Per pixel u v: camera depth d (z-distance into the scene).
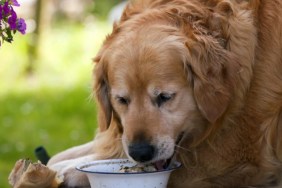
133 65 6.25
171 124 6.23
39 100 18.20
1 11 5.86
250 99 6.60
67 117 16.28
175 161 6.61
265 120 6.66
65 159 7.99
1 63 21.78
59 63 22.02
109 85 6.66
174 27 6.42
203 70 6.26
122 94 6.34
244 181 6.88
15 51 22.05
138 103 6.24
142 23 6.51
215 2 6.62
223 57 6.32
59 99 18.11
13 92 19.53
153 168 6.27
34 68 21.52
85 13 27.14
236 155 6.74
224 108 6.31
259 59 6.59
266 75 6.58
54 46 23.25
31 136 14.58
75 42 23.62
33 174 6.49
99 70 6.70
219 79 6.30
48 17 22.06
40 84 20.39
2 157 13.34
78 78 20.62
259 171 6.81
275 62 6.58
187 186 6.95
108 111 6.86
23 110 17.19
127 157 6.80
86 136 14.09
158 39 6.30
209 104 6.24
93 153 7.75
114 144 7.09
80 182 6.98
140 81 6.21
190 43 6.27
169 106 6.24
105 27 24.83
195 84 6.25
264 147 6.73
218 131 6.61
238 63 6.37
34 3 22.92
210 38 6.36
